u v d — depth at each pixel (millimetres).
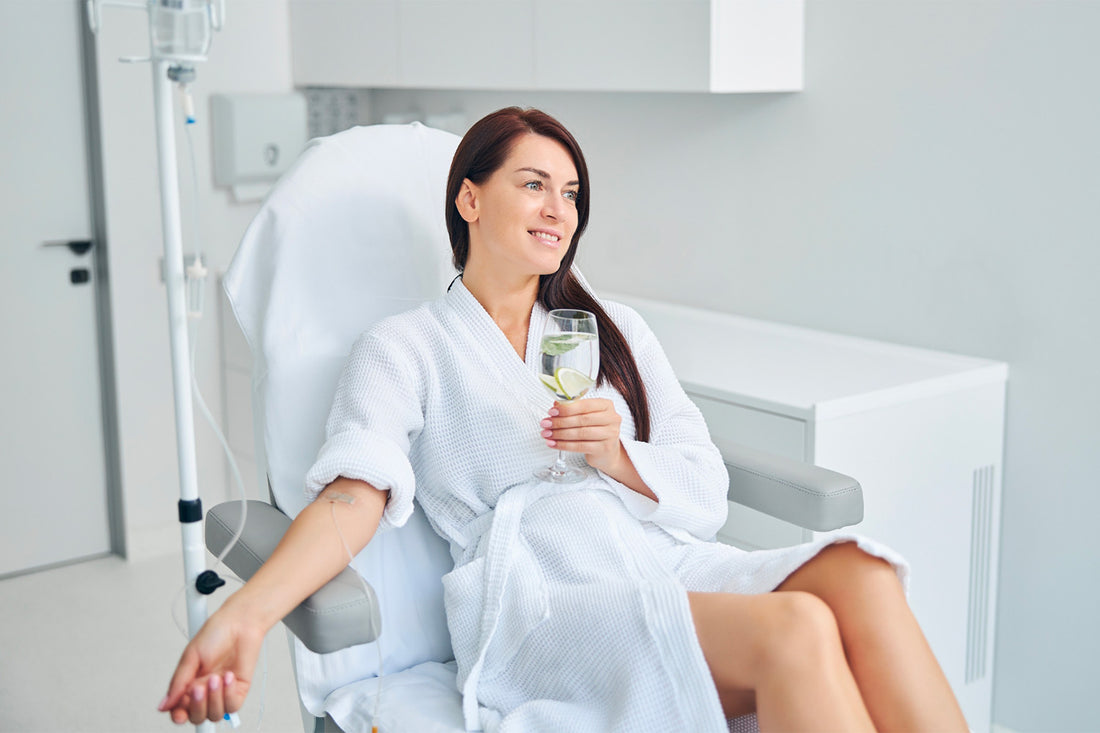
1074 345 2051
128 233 3021
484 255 1613
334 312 1663
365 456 1395
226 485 3268
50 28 2859
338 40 3100
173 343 1386
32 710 2217
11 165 2850
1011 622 2234
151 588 2850
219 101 3092
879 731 1299
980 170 2141
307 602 1257
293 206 1650
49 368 2971
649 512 1547
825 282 2432
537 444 1549
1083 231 2008
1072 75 1987
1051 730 2189
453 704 1441
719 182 2600
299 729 2164
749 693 1327
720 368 2143
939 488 2084
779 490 1562
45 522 3012
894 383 2004
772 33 2324
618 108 2791
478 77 2723
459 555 1574
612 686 1353
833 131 2365
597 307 1666
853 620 1337
